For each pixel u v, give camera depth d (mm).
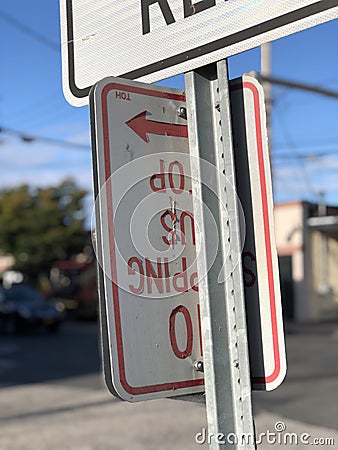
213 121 928
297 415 3998
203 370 900
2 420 3990
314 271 12406
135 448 3160
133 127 888
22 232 16938
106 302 829
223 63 893
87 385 5426
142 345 855
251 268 900
